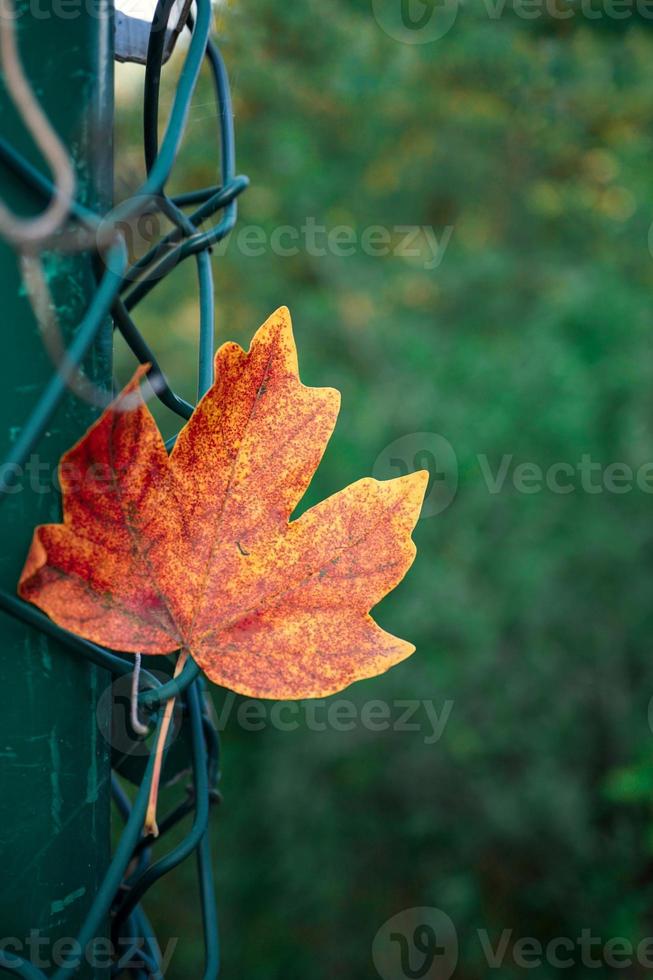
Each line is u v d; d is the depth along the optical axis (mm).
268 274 2932
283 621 414
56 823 413
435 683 2707
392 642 415
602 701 2709
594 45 2822
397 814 2771
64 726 413
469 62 2834
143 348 416
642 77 2811
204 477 412
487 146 3047
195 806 449
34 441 381
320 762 2762
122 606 404
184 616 408
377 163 3094
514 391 2707
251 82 2623
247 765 2916
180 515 409
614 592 2748
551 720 2713
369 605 416
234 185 450
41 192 394
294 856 2785
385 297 3051
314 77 2752
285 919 2781
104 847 426
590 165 3107
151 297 2818
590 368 2678
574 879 2584
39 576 398
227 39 2104
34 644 410
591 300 2752
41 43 404
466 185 3088
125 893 435
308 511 418
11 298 404
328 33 2699
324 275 3037
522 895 2635
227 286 2961
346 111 2951
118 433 401
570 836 2598
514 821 2635
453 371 2830
